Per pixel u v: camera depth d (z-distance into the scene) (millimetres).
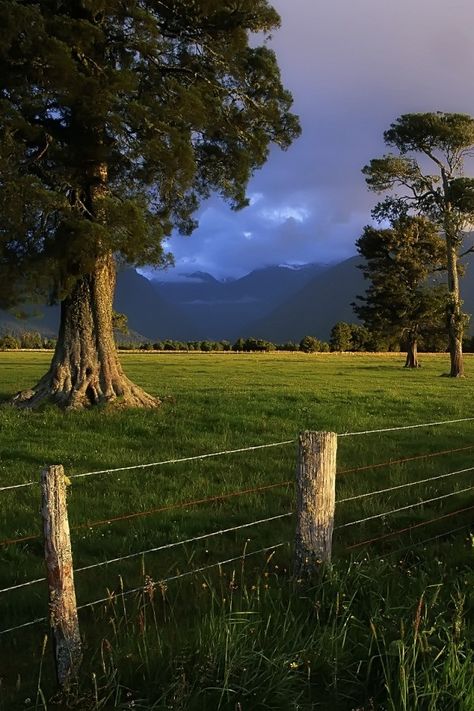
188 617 5004
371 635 4359
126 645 4383
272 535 7453
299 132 22000
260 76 20797
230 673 3906
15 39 14680
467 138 41906
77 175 17188
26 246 16875
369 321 62062
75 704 3748
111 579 6039
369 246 59969
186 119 17312
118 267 19797
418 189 43750
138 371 46000
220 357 79000
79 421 16078
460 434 15234
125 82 16031
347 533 7555
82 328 18938
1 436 13883
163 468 10938
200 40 19578
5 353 84375
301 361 69188
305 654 4152
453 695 3680
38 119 17094
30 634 4957
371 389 28828
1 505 8523
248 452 12469
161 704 3711
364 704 3826
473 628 4484
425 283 60938
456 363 43375
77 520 7855
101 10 16094
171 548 7023
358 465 11359
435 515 8383
